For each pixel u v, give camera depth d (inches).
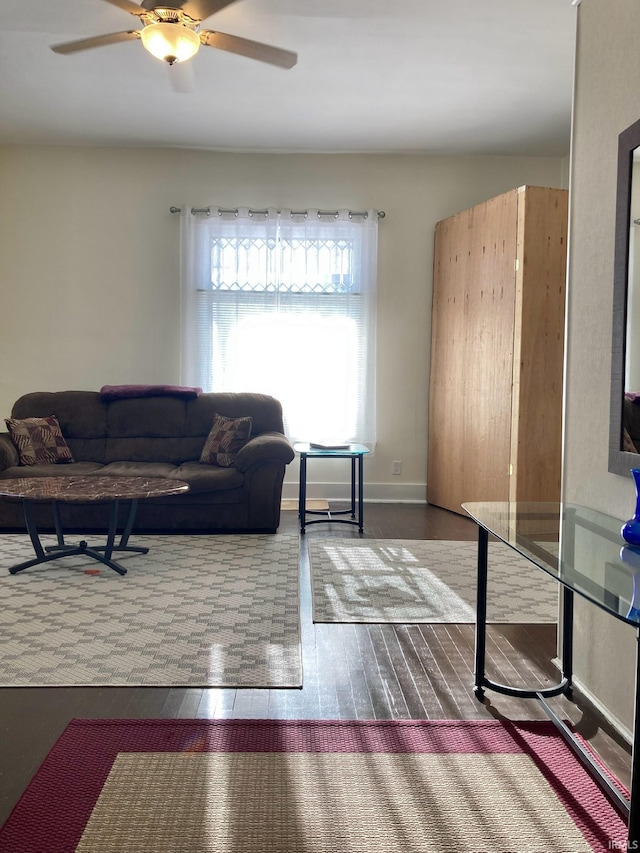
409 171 228.8
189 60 132.9
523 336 183.3
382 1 129.1
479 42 146.6
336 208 228.4
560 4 129.3
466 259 207.6
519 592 134.0
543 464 186.7
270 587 133.3
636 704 55.5
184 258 222.5
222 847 59.1
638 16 77.4
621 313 79.0
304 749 75.0
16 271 224.4
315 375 227.0
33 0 129.5
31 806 64.2
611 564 63.3
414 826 62.4
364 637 108.7
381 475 234.7
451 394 215.8
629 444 77.5
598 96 87.4
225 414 205.6
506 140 213.3
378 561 154.4
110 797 65.7
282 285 225.9
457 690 90.8
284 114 192.7
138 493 133.6
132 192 225.6
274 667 96.2
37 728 78.8
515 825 62.9
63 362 227.3
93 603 122.3
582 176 92.1
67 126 204.7
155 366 229.0
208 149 224.7
